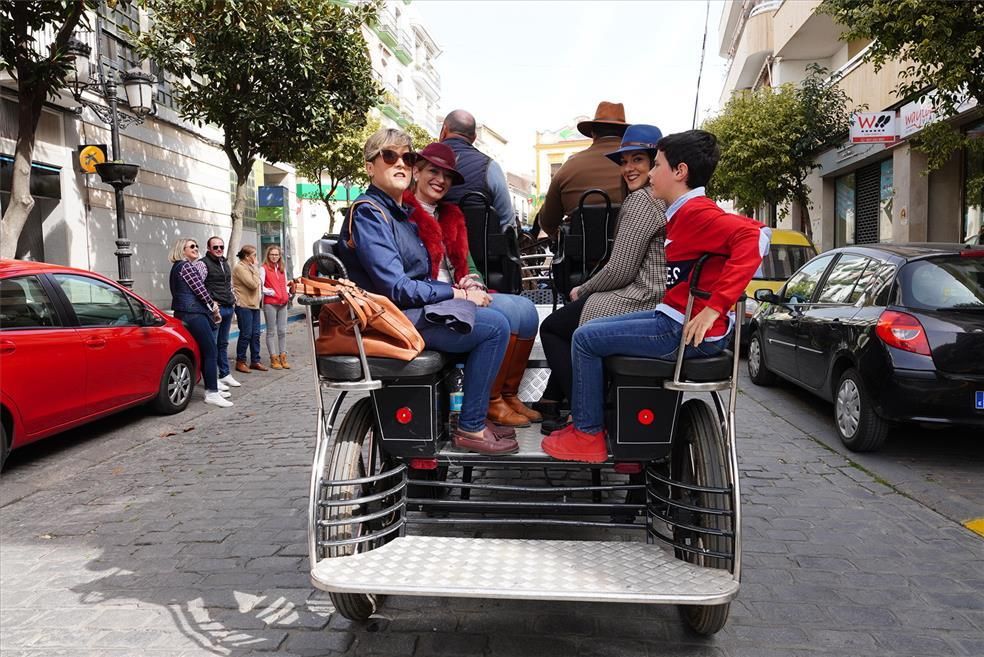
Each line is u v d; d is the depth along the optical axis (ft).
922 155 46.88
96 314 22.43
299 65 34.68
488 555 9.39
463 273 12.36
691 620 10.29
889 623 10.60
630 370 9.78
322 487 9.84
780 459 19.11
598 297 11.80
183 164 53.36
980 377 17.39
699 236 9.28
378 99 41.34
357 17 38.50
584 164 14.84
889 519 14.75
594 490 10.64
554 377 12.55
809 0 63.57
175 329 26.35
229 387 31.96
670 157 9.62
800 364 23.94
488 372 10.48
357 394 30.04
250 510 15.99
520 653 9.91
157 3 35.96
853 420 19.61
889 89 49.90
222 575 12.66
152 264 48.67
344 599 10.19
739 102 61.77
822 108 58.13
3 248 25.62
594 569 8.97
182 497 17.11
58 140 39.14
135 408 27.32
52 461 20.49
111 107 31.76
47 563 13.41
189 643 10.36
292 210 82.12
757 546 13.42
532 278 17.83
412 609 11.31
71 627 10.90
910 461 18.83
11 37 25.71
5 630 10.85
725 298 8.84
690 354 9.57
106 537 14.67
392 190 10.95
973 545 13.41
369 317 9.59
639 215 11.40
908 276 19.01
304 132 37.04
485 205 14.02
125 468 19.92
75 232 40.14
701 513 9.84
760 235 9.00
